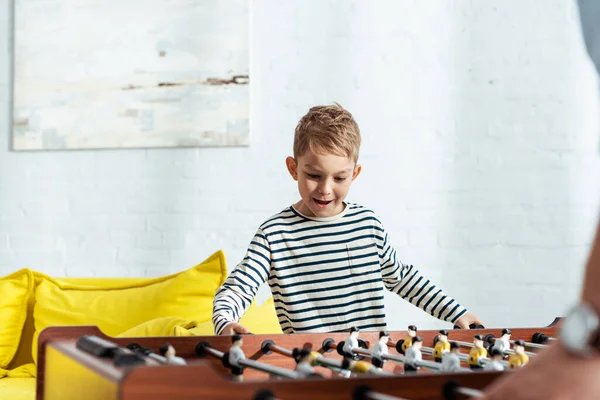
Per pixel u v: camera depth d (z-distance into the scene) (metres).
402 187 2.65
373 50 2.69
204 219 2.72
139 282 2.28
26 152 2.83
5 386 2.00
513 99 2.64
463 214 2.63
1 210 2.82
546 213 2.62
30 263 2.80
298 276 1.68
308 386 0.72
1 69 2.85
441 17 2.67
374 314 1.69
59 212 2.80
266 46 2.72
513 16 2.65
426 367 1.03
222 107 2.72
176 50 2.75
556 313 2.59
